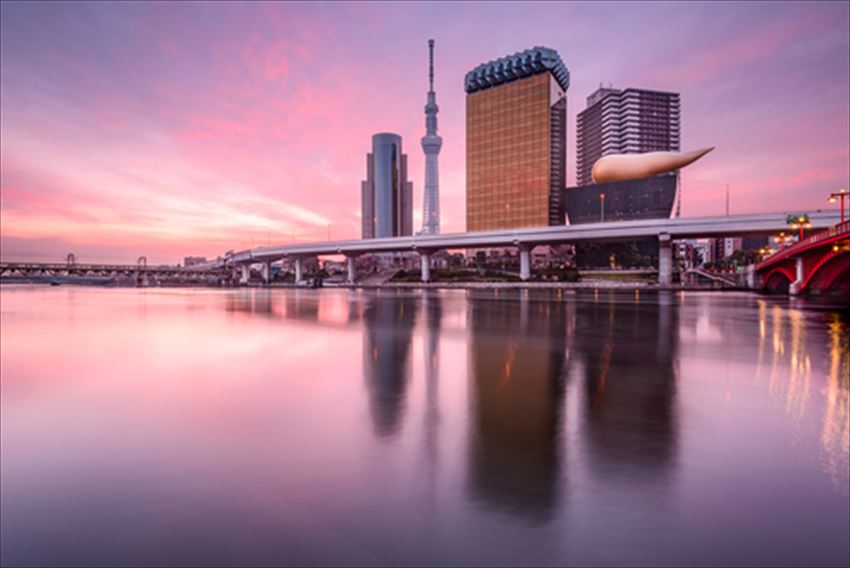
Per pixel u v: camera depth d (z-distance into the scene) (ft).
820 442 28.32
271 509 21.59
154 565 18.08
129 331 90.68
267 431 31.35
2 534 20.12
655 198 487.20
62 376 49.06
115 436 31.04
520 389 41.96
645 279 417.69
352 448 28.07
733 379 45.62
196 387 43.57
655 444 28.12
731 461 25.58
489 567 17.30
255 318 120.16
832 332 84.99
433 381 45.27
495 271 519.60
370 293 317.01
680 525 19.60
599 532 19.19
